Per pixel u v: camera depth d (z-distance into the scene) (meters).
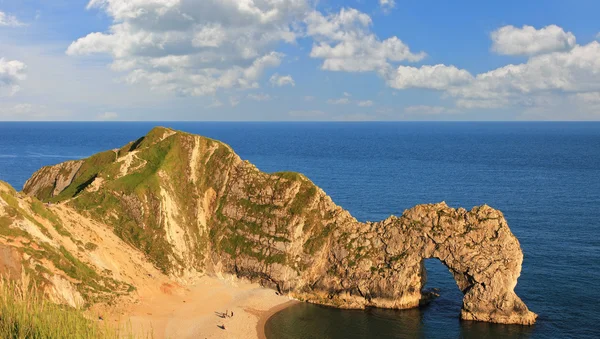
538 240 141.12
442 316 99.44
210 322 94.62
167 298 102.69
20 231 85.31
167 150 138.75
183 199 130.25
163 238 116.75
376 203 191.00
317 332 92.75
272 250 115.56
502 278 96.62
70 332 59.38
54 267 85.88
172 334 87.50
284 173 126.50
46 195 156.12
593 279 111.88
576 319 94.06
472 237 102.44
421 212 108.88
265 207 122.50
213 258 121.00
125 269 102.25
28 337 56.34
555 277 113.44
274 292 111.56
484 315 96.62
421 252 105.44
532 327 92.19
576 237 144.00
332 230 115.31
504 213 174.25
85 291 87.31
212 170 136.25
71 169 158.25
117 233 115.88
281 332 92.50
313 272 112.50
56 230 95.62
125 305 91.38
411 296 105.12
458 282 103.00
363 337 90.62
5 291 62.88
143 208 119.88
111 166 131.50
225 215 127.69
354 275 107.94
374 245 110.69
